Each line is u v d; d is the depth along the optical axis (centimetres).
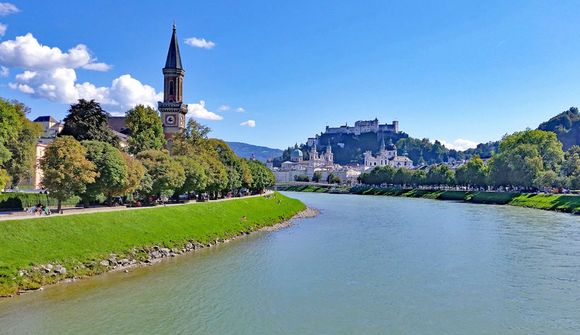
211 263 8006
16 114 9825
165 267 7631
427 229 12531
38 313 5303
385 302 5922
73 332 4809
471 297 6134
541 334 4906
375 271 7525
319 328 5050
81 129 12800
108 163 9838
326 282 6844
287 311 5566
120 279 6788
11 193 9950
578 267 7744
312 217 16325
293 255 8788
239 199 15800
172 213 10569
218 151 18100
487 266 7850
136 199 12269
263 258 8481
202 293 6231
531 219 14775
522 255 8738
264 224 13338
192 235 9869
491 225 13262
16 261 6331
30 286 6088
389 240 10619
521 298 6084
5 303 5581
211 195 16062
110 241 7975
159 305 5706
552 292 6350
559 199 18662
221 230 11050
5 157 8900
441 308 5700
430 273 7388
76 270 6806
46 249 6888
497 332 4956
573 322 5238
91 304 5669
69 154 8906
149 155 12425
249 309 5622
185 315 5381
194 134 17212
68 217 7981
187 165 13362
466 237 10994
